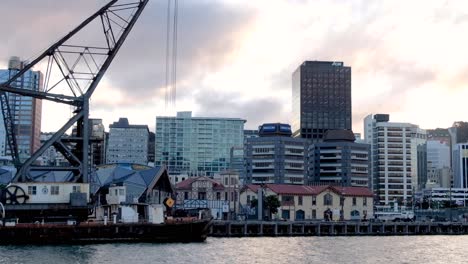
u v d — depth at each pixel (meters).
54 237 104.56
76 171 111.69
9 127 113.19
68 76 109.00
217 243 118.94
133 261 81.75
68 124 109.00
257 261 89.12
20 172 107.88
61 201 109.38
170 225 112.44
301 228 172.50
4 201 106.44
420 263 91.38
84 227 106.31
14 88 105.06
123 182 151.38
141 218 129.75
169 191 171.00
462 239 157.62
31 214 109.69
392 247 122.12
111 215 126.62
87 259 82.31
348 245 125.94
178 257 88.31
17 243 102.50
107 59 109.94
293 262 89.00
